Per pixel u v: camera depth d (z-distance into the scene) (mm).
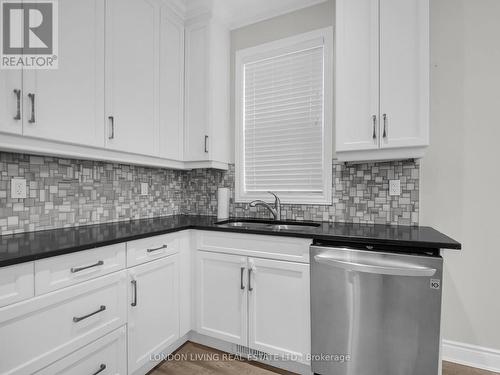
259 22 2322
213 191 2506
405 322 1252
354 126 1670
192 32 2262
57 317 1092
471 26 1662
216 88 2252
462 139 1682
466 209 1672
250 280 1672
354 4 1674
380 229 1635
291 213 2160
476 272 1653
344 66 1697
